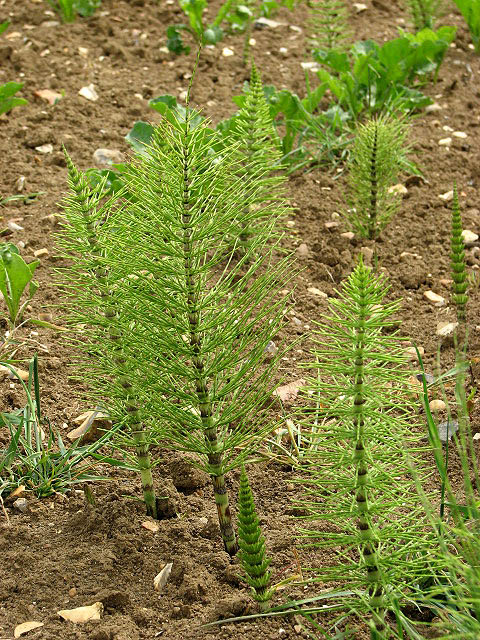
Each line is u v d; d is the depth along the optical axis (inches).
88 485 67.0
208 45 115.1
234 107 101.6
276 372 73.6
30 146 94.2
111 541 63.8
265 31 120.6
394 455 58.1
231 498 66.5
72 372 74.0
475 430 68.9
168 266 59.8
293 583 59.5
